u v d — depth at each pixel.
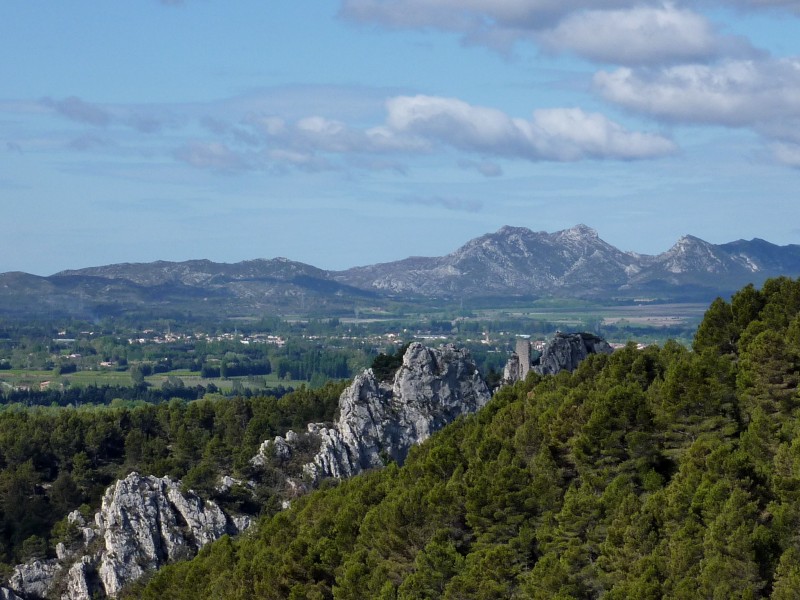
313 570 192.00
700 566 143.25
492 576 165.75
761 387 181.25
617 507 163.75
